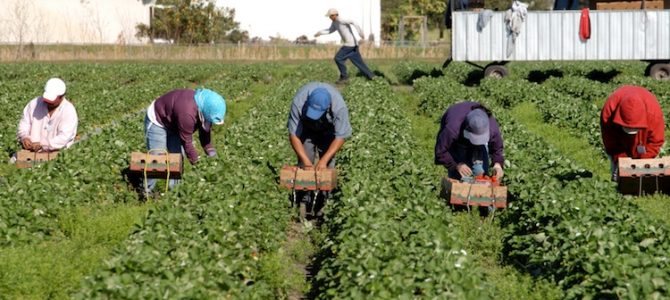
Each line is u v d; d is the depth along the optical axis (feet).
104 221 35.17
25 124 45.93
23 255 29.48
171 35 197.57
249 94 98.99
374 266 26.66
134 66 130.72
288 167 37.60
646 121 38.96
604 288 26.09
